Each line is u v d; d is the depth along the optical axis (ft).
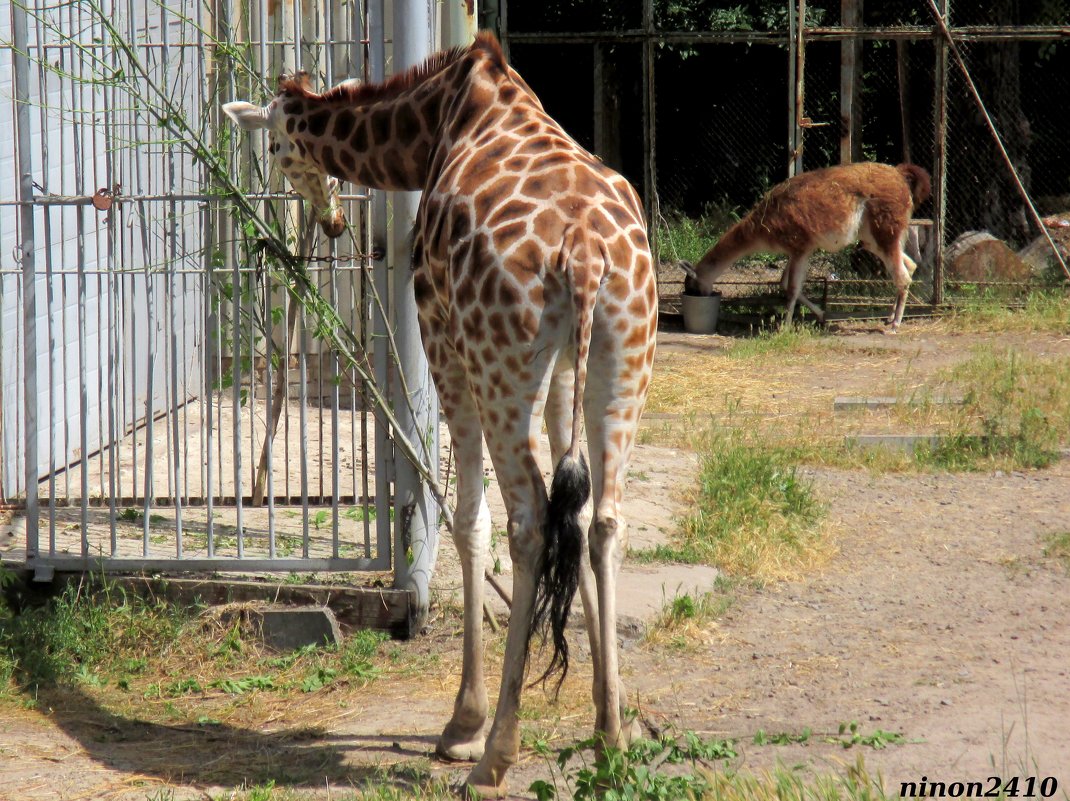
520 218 18.03
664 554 29.81
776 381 49.29
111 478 26.73
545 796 17.72
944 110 59.47
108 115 33.22
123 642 25.26
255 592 26.13
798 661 24.39
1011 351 51.96
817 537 31.45
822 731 20.81
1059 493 35.65
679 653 24.89
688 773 18.60
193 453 37.29
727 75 83.30
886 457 38.32
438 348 19.90
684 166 84.99
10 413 34.45
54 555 26.81
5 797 18.92
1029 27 57.77
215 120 33.68
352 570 26.18
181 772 20.04
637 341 18.12
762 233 58.03
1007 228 78.13
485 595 26.63
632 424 18.43
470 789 18.29
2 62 33.78
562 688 23.22
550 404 18.61
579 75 81.66
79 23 30.58
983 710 21.45
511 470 18.13
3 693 23.16
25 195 26.04
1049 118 84.79
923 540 31.94
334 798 18.75
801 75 59.00
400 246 25.27
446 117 21.39
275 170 30.55
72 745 21.24
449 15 31.78
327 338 25.81
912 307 61.57
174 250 27.17
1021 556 30.63
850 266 69.72
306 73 24.52
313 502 33.32
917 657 24.44
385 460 25.84
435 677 24.20
